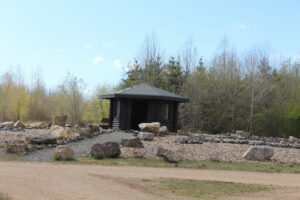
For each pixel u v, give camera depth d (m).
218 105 43.53
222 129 43.47
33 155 16.31
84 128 23.12
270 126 42.09
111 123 28.50
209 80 45.09
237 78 45.25
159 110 27.44
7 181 10.71
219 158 17.53
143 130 24.06
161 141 21.11
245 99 43.44
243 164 16.47
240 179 12.89
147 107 29.17
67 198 9.04
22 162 14.63
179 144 20.42
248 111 43.06
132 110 30.56
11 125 27.05
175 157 16.14
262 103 43.06
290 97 43.31
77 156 16.42
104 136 22.47
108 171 13.20
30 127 26.95
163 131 24.17
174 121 28.61
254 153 17.88
